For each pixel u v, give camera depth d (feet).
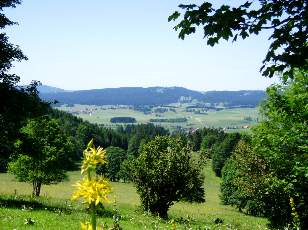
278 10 25.72
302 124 86.63
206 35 26.96
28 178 198.49
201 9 26.37
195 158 120.37
